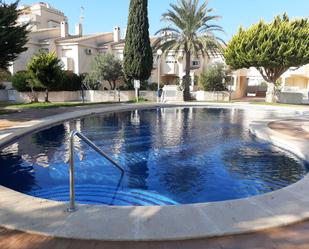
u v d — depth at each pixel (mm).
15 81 24469
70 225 3148
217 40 24703
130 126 12625
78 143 9039
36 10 45969
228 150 8328
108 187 5430
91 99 27000
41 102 22203
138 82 24438
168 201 4855
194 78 32625
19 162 6980
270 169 6578
